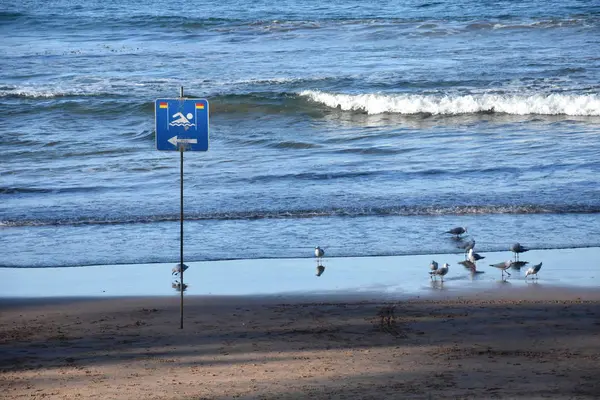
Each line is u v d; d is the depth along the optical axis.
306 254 16.83
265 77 39.72
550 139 27.77
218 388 9.96
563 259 16.22
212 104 34.28
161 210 20.22
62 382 10.27
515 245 16.08
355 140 28.83
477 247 17.12
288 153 26.95
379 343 11.66
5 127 31.45
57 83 39.19
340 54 45.25
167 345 11.75
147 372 10.61
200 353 11.37
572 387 9.84
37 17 61.22
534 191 21.30
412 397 9.57
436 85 36.91
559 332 12.05
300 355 11.20
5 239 18.14
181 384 10.13
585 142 27.14
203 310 13.48
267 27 54.44
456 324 12.49
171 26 56.28
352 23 54.72
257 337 12.05
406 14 60.09
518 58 42.19
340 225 18.83
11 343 11.90
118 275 15.66
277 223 19.05
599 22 52.09
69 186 22.92
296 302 13.86
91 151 27.48
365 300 13.91
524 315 12.88
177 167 24.94
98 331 12.45
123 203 21.02
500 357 10.98
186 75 40.75
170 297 14.27
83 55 46.97
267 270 15.81
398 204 20.33
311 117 33.31
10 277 15.58
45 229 18.91
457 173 23.44
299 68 41.66
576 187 21.61
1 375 10.55
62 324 12.83
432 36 49.84
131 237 18.20
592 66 39.72
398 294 14.23
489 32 50.50
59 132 30.66
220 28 54.97
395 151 26.73
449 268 15.78
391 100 33.53
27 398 9.70
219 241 17.78
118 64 44.03
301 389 9.88
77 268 16.17
